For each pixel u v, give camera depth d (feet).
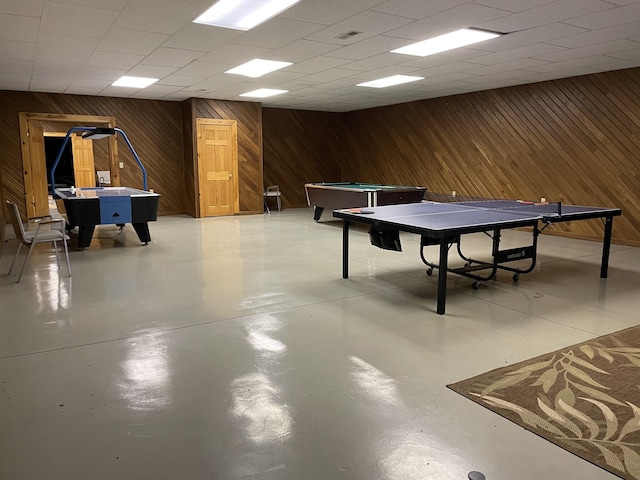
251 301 13.87
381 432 7.23
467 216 15.07
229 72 23.25
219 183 33.86
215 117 33.14
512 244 23.18
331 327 11.75
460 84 26.78
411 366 9.52
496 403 8.04
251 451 6.77
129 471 6.32
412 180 34.86
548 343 10.66
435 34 16.15
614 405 7.95
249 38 16.74
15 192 30.22
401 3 13.08
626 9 13.60
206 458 6.61
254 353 10.18
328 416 7.68
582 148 24.26
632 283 15.78
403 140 35.27
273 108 38.63
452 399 8.21
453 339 10.94
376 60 20.40
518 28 15.52
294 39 16.87
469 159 30.35
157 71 22.91
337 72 23.18
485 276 16.74
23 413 7.78
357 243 23.24
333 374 9.18
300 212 36.65
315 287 15.38
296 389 8.59
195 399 8.23
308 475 6.24
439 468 6.37
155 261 19.27
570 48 18.22
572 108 24.48
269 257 20.04
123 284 15.74
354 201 26.68
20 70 22.65
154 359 9.86
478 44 17.63
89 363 9.66
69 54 19.22
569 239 24.64
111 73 23.49
